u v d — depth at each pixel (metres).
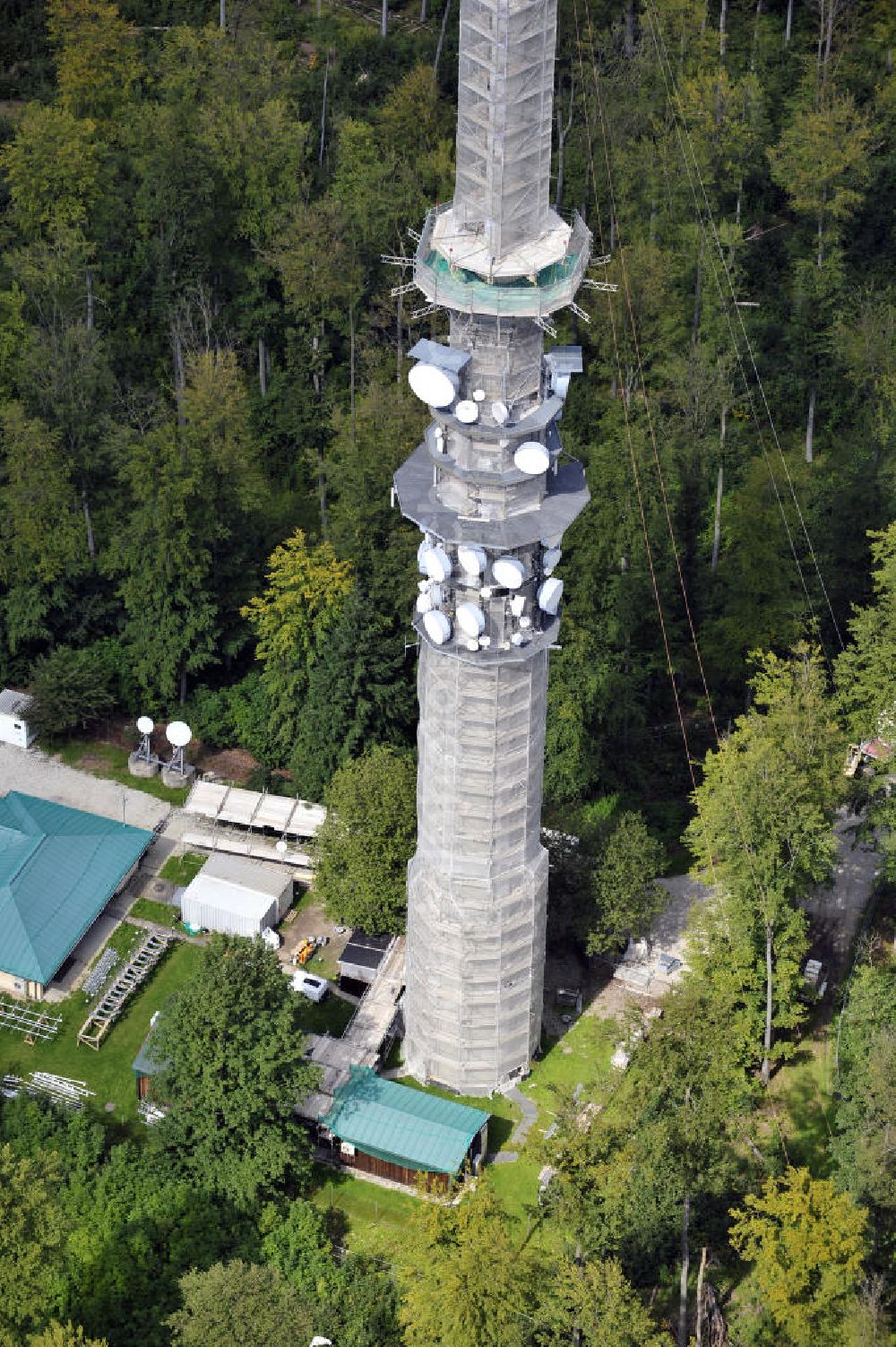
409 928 127.56
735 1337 116.62
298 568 152.25
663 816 153.62
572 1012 136.75
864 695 142.75
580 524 150.25
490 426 108.94
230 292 187.75
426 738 119.56
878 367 182.75
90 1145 125.94
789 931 129.75
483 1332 108.75
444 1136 123.50
